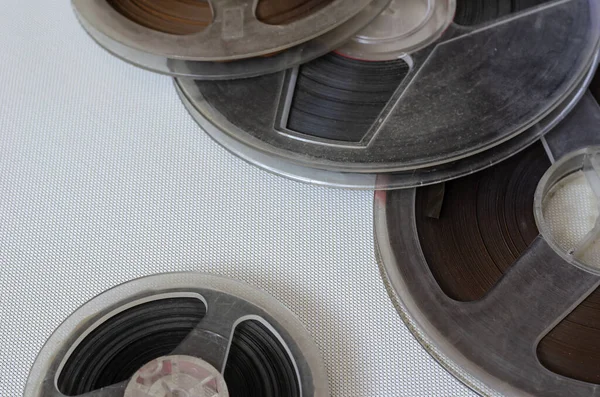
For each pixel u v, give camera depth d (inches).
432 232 17.3
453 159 17.0
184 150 18.9
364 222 18.0
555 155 17.7
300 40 17.2
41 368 16.1
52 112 19.4
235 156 18.6
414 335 16.9
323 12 17.4
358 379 16.8
